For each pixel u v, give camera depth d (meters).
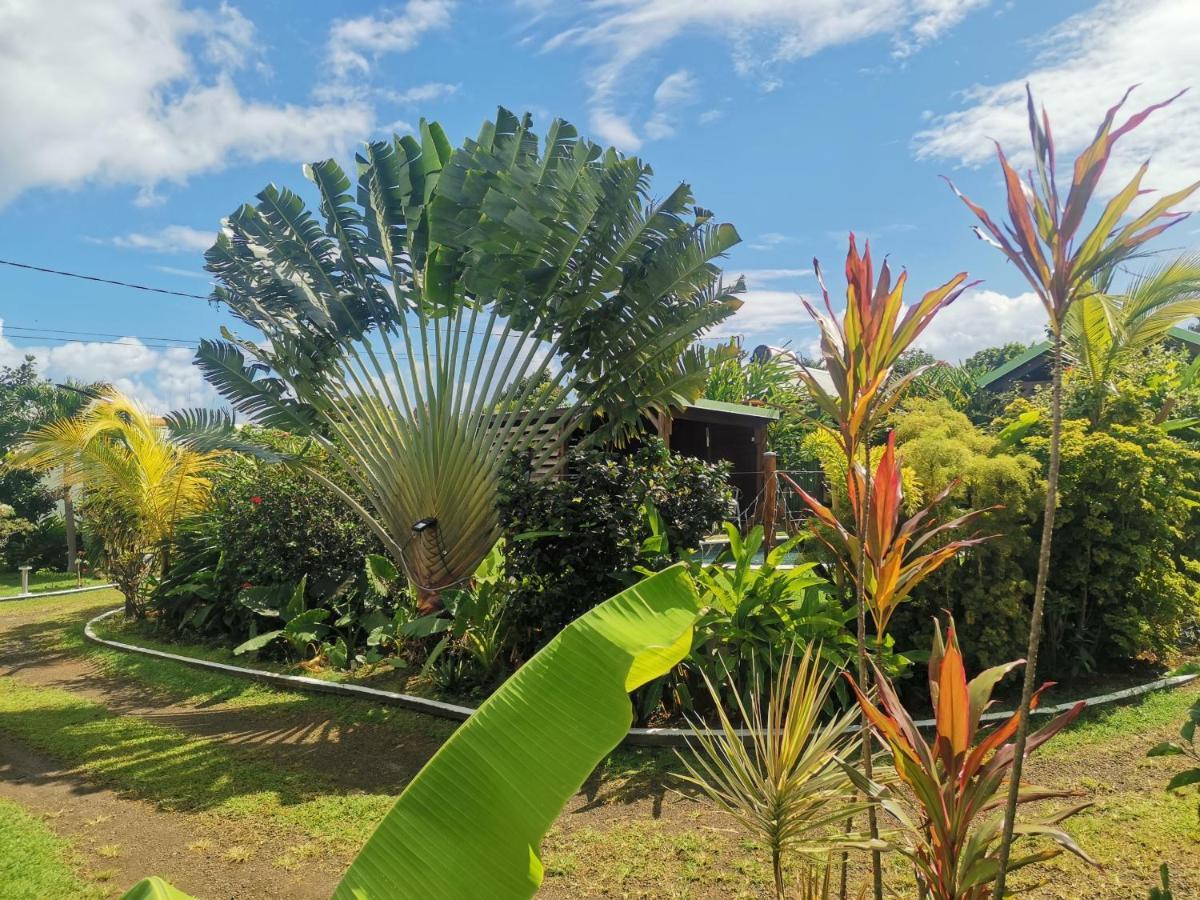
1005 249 1.99
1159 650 6.65
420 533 9.12
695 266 8.06
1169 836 3.89
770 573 6.09
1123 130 1.76
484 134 9.48
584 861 4.03
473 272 8.31
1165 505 6.88
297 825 4.59
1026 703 1.96
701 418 13.29
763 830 2.35
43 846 4.37
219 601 10.02
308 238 9.53
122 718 6.88
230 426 9.34
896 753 2.12
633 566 6.73
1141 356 9.92
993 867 1.97
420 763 5.61
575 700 1.95
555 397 9.05
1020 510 6.12
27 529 18.81
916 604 6.18
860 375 2.43
